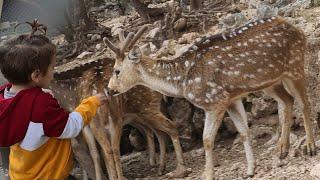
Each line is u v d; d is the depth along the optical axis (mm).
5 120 4109
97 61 8844
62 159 4297
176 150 8961
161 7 14016
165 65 7637
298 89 7965
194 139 10289
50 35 14312
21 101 4125
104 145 8516
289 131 8211
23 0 13016
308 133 8062
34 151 4203
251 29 7762
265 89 8219
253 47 7613
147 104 9000
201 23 12250
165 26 12219
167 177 9031
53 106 4141
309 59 9328
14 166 4293
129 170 9938
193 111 10172
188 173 8930
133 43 7664
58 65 12477
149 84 7727
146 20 13672
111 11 16875
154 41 11789
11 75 4195
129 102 8953
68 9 13617
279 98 8180
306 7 11852
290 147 8453
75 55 12984
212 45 7625
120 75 7660
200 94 7512
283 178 7426
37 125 4086
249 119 9984
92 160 9055
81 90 8742
